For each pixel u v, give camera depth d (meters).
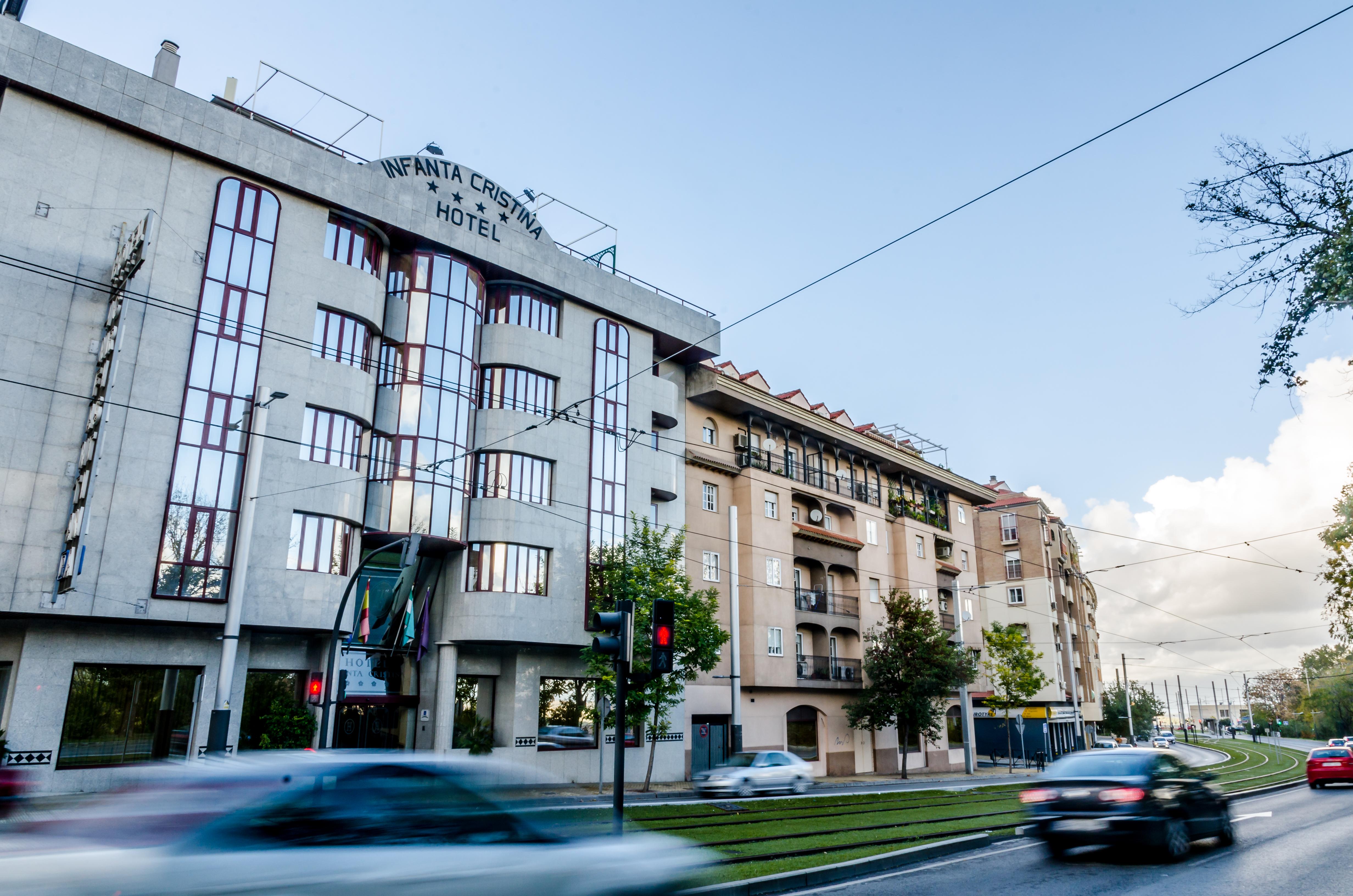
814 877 10.69
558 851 5.96
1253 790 24.17
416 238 27.55
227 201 23.56
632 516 29.12
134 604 20.38
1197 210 8.59
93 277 21.16
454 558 27.70
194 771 5.29
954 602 48.19
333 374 24.75
